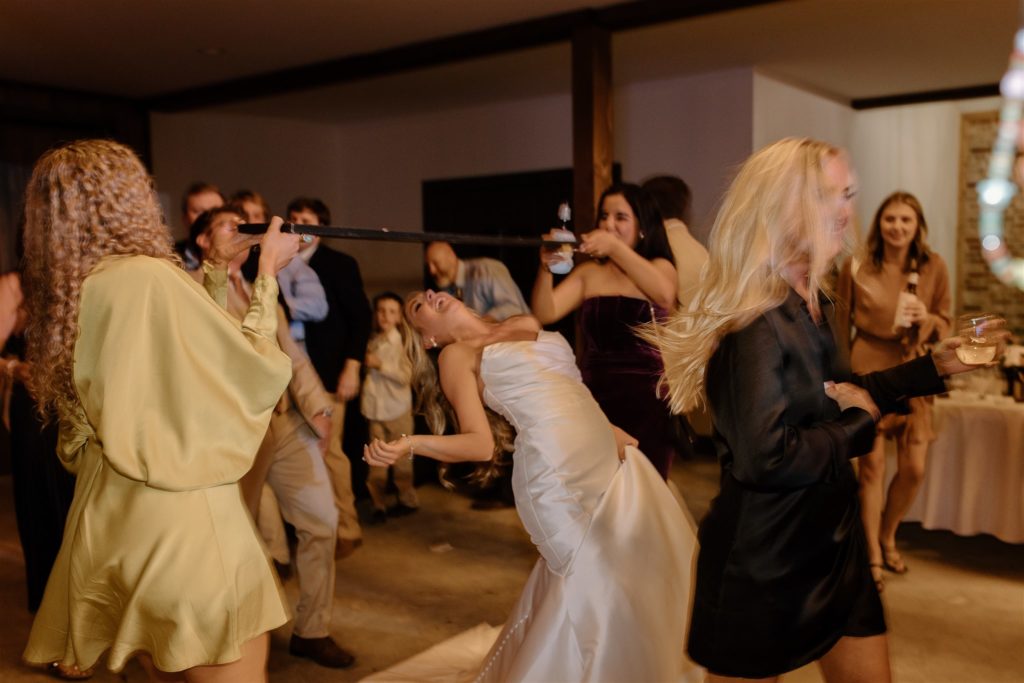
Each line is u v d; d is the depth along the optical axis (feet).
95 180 5.36
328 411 9.09
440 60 17.11
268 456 8.89
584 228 15.19
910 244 11.33
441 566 12.80
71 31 16.11
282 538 12.17
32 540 10.36
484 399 7.07
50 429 10.00
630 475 7.09
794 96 22.30
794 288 5.06
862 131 26.21
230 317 5.52
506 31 15.92
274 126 26.02
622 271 9.12
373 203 27.12
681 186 10.76
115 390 5.08
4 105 20.36
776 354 4.68
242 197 12.39
